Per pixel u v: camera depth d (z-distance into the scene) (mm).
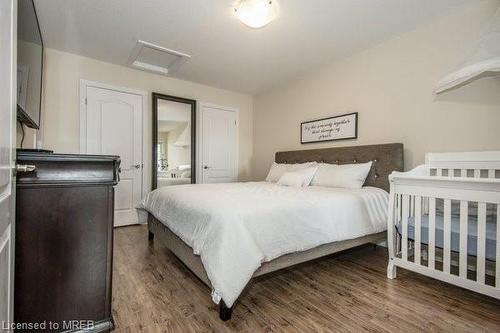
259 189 2436
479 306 1562
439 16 2305
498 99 2006
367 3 2125
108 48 2957
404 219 1860
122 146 3479
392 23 2412
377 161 2703
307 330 1332
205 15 2303
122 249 2547
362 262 2295
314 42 2771
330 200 1969
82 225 1152
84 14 2285
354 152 2938
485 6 2059
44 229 1067
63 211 1109
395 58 2674
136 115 3584
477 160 2020
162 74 3742
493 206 1803
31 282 1040
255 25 2197
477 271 1492
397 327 1359
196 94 4121
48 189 1076
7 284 797
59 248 1101
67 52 3064
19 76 1377
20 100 1400
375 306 1562
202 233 1548
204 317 1433
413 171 2176
